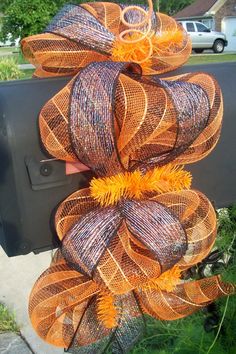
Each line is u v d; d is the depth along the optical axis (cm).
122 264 63
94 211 66
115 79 62
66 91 65
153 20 76
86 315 78
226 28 1967
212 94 69
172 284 71
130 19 76
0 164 69
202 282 88
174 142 67
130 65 71
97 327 78
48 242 73
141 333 82
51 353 167
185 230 67
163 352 120
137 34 74
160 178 69
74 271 71
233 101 80
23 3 1015
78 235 64
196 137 67
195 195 71
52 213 71
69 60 77
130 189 67
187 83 66
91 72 63
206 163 81
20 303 196
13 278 214
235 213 103
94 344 82
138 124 64
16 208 70
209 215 73
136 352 124
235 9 1961
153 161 69
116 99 64
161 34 78
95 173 69
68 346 80
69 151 65
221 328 113
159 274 65
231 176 83
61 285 73
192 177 81
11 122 67
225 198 84
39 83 73
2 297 201
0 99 69
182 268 75
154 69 79
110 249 63
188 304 83
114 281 64
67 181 71
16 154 68
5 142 67
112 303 73
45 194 70
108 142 61
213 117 69
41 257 228
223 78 81
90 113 61
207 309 113
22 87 71
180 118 64
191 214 71
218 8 1984
